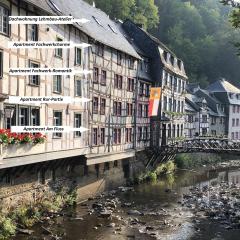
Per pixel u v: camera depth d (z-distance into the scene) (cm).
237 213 2806
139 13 7581
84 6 3497
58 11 2616
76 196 2820
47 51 2375
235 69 9769
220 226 2469
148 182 3956
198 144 4494
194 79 8975
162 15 10069
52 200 2578
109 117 3322
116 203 2966
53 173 2611
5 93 1994
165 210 2830
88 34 2802
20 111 2156
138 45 4500
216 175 4697
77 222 2375
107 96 3275
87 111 2902
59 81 2523
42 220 2333
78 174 2906
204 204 3058
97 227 2303
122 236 2186
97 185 3195
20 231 2075
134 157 3903
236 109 7800
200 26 10294
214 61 9788
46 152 2316
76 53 2744
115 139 3481
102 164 3272
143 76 4116
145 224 2455
